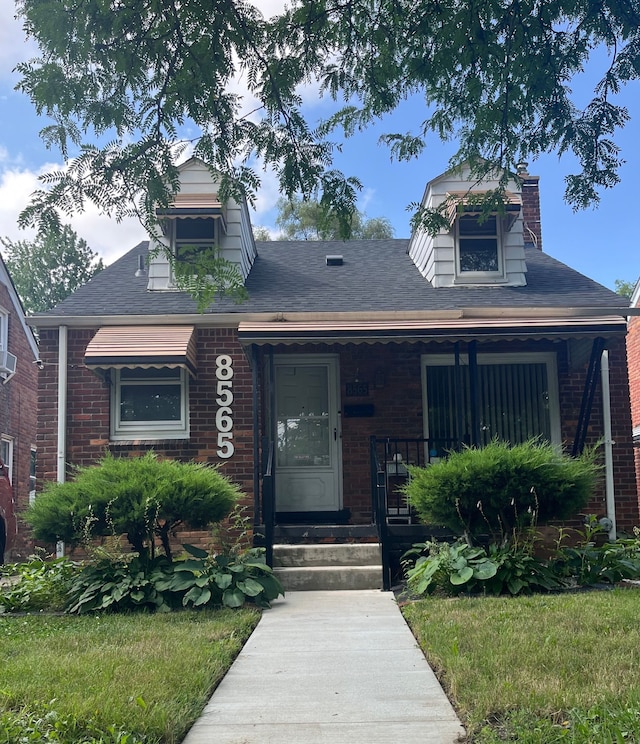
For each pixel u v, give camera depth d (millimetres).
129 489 7383
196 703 4156
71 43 5324
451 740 3625
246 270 12570
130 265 13180
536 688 4023
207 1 5305
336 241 15297
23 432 18484
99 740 3500
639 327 16891
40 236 5836
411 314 10609
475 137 6320
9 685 4309
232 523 10391
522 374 11266
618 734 3289
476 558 7500
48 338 10805
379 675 4797
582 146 6305
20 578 8055
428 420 11156
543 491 7504
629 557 8023
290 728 3850
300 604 7480
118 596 6969
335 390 11281
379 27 5836
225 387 10836
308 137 6051
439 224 6762
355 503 10945
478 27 5680
